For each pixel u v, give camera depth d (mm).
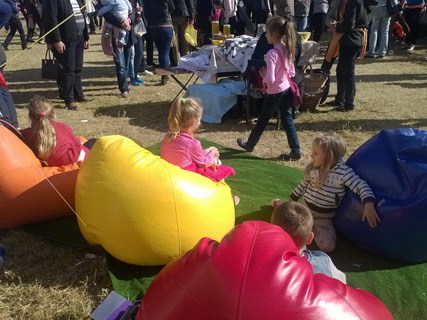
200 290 1986
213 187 3354
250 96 6613
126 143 3283
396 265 3490
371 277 3359
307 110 7121
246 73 6266
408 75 9594
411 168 3207
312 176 3609
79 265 3455
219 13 10852
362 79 9273
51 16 6824
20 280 3242
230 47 6984
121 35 7664
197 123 3766
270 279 1927
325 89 7309
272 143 5949
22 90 8641
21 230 3912
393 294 3189
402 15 12398
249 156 5500
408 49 12297
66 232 3863
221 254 2049
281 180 4840
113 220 3121
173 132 3715
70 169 3887
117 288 3188
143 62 9797
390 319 2062
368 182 3426
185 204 3129
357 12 6633
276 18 4953
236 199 4191
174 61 9859
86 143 4742
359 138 6059
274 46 5051
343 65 7023
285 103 5188
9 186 3658
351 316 1920
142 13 8508
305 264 2061
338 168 3500
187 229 3150
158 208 3084
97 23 19562
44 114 3928
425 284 3281
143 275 3336
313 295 1921
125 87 8055
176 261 2264
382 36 11227
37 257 3576
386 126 6535
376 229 3354
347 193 3533
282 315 1859
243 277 1941
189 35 9820
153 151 5660
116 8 7484
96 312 2633
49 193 3770
